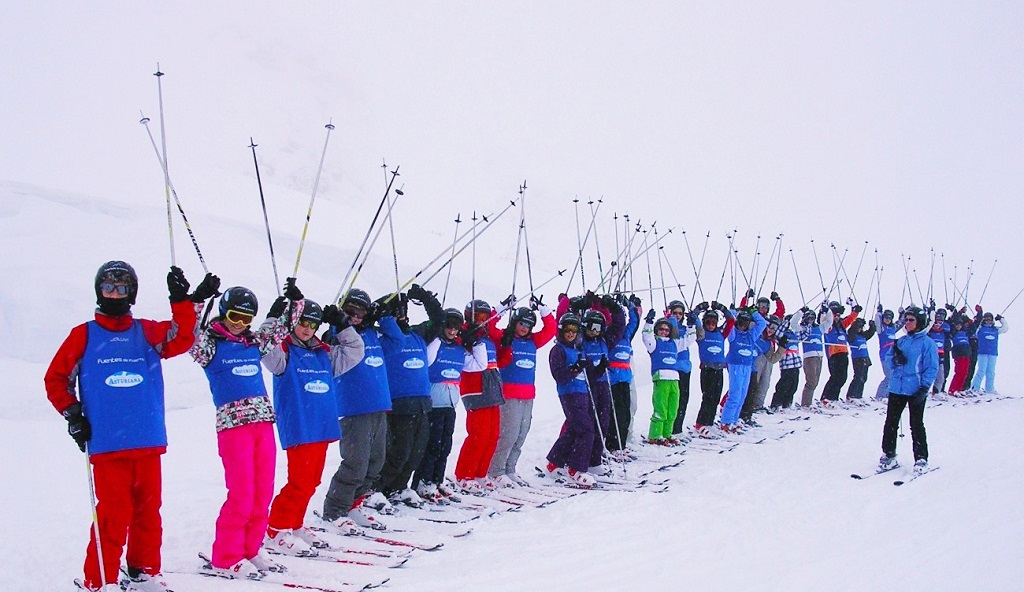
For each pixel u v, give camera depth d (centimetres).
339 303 548
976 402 1347
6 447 715
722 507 645
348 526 538
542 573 467
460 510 619
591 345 817
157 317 1023
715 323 1003
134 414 397
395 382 601
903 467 798
